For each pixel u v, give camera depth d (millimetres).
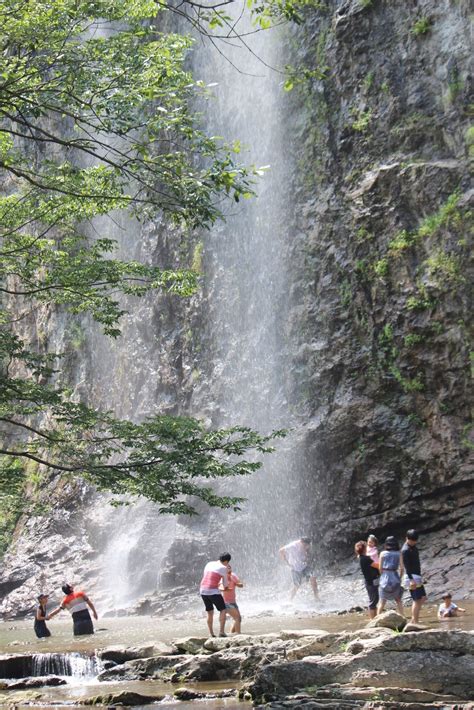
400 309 24625
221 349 30891
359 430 25234
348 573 23922
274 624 16844
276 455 26719
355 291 26094
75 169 12984
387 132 26312
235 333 30406
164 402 32875
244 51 32094
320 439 25984
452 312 23531
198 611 23016
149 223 35531
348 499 25125
